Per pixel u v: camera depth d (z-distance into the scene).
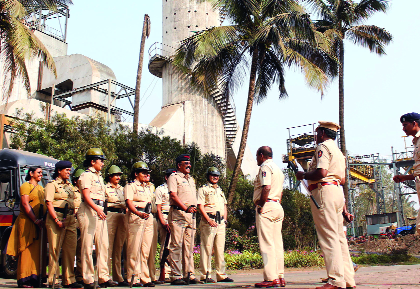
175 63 18.44
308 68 16.14
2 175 9.66
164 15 35.06
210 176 7.93
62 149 15.72
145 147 18.55
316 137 5.06
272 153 5.99
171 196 6.90
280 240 5.78
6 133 18.42
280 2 16.44
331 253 4.60
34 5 17.19
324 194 4.70
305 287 5.34
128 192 6.87
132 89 30.23
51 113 21.64
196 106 32.28
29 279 6.38
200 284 6.80
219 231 7.85
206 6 33.94
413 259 14.21
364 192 65.62
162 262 7.59
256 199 5.79
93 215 6.07
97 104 29.48
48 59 15.79
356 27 21.19
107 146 17.22
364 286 5.12
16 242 6.51
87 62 31.84
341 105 21.09
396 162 38.56
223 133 33.78
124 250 7.83
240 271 11.88
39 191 7.03
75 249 6.58
